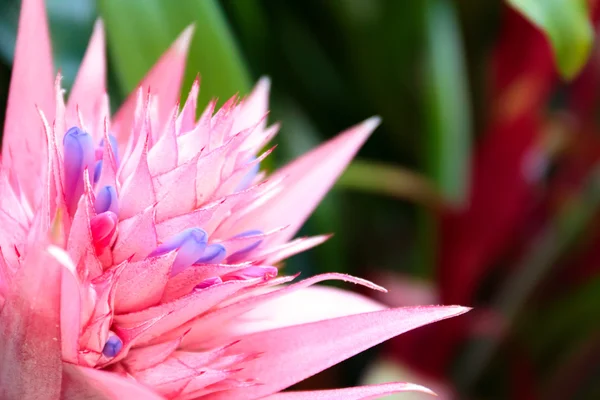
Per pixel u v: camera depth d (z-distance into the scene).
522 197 0.51
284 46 0.56
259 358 0.36
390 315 0.36
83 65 0.38
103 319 0.34
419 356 0.52
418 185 0.49
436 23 0.49
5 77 0.45
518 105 0.50
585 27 0.40
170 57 0.39
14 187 0.36
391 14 0.52
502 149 0.50
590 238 0.51
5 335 0.34
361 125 0.40
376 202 0.61
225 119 0.37
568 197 0.55
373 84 0.56
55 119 0.35
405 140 0.59
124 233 0.35
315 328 0.36
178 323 0.35
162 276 0.35
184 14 0.42
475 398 0.55
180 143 0.36
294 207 0.39
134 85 0.42
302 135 0.54
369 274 0.57
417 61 0.53
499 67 0.52
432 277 0.54
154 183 0.35
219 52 0.43
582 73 0.55
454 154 0.49
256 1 0.50
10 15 0.45
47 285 0.33
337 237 0.52
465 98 0.50
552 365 0.54
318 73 0.58
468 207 0.51
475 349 0.54
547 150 0.55
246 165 0.36
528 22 0.49
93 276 0.34
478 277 0.53
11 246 0.35
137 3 0.42
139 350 0.35
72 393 0.34
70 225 0.34
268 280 0.36
